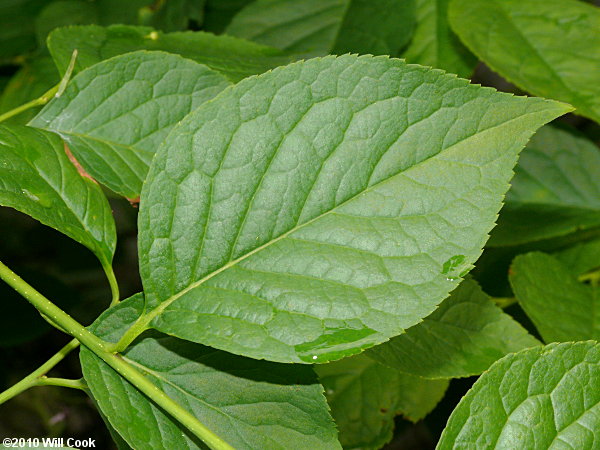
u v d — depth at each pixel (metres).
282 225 0.32
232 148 0.32
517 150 0.31
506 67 0.44
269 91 0.32
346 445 0.43
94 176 0.35
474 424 0.32
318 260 0.32
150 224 0.32
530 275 0.43
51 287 0.58
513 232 0.47
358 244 0.32
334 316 0.31
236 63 0.39
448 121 0.31
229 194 0.32
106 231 0.34
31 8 0.56
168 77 0.36
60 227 0.33
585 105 0.43
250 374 0.33
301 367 0.33
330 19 0.48
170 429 0.32
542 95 0.44
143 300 0.33
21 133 0.34
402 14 0.46
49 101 0.36
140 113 0.36
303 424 0.32
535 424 0.32
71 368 0.65
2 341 0.55
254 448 0.32
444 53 0.48
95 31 0.39
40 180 0.34
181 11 0.49
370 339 0.31
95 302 0.70
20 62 0.53
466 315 0.38
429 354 0.37
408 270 0.31
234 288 0.32
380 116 0.32
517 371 0.32
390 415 0.44
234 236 0.32
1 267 0.32
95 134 0.36
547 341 0.41
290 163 0.32
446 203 0.31
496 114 0.31
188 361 0.33
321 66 0.32
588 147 0.50
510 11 0.46
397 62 0.32
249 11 0.48
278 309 0.32
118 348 0.32
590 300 0.43
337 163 0.32
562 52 0.45
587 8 0.46
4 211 0.69
